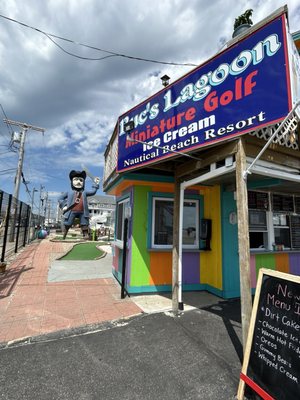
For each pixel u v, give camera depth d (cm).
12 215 1029
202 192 585
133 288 511
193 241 574
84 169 2109
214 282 530
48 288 552
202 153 373
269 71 273
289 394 189
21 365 264
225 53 323
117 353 292
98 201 5509
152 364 271
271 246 579
